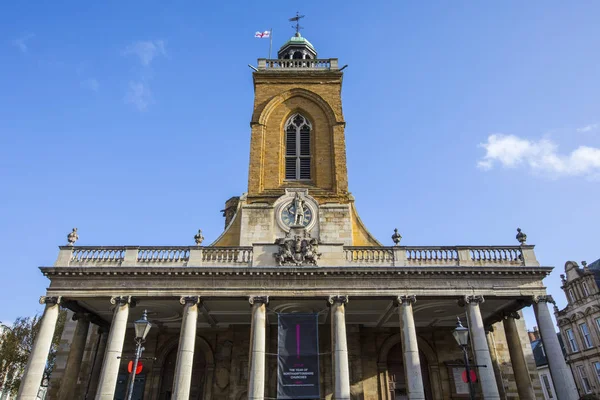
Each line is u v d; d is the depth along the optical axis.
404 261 29.11
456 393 32.47
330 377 31.55
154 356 33.31
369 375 32.56
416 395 24.78
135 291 27.52
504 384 32.75
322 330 33.09
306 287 27.81
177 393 24.62
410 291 27.80
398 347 34.47
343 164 37.16
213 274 27.81
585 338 56.34
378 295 27.67
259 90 40.69
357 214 35.03
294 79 41.22
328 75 41.12
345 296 27.44
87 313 30.81
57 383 32.41
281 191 36.06
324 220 33.03
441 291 27.86
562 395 25.41
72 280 27.84
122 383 32.31
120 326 26.55
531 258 29.17
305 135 39.84
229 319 32.94
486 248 29.59
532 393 29.69
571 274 58.81
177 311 31.08
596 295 54.22
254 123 38.91
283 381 25.52
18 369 52.38
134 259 28.83
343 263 28.98
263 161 37.69
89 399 31.22
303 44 45.47
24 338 52.44
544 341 26.97
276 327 33.12
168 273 27.77
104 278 27.86
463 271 28.11
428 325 34.81
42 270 27.75
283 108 40.19
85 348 33.62
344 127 39.06
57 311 27.23
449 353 33.97
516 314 31.28
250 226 32.78
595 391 54.16
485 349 26.20
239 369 32.50
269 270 27.80
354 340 33.25
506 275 28.33
